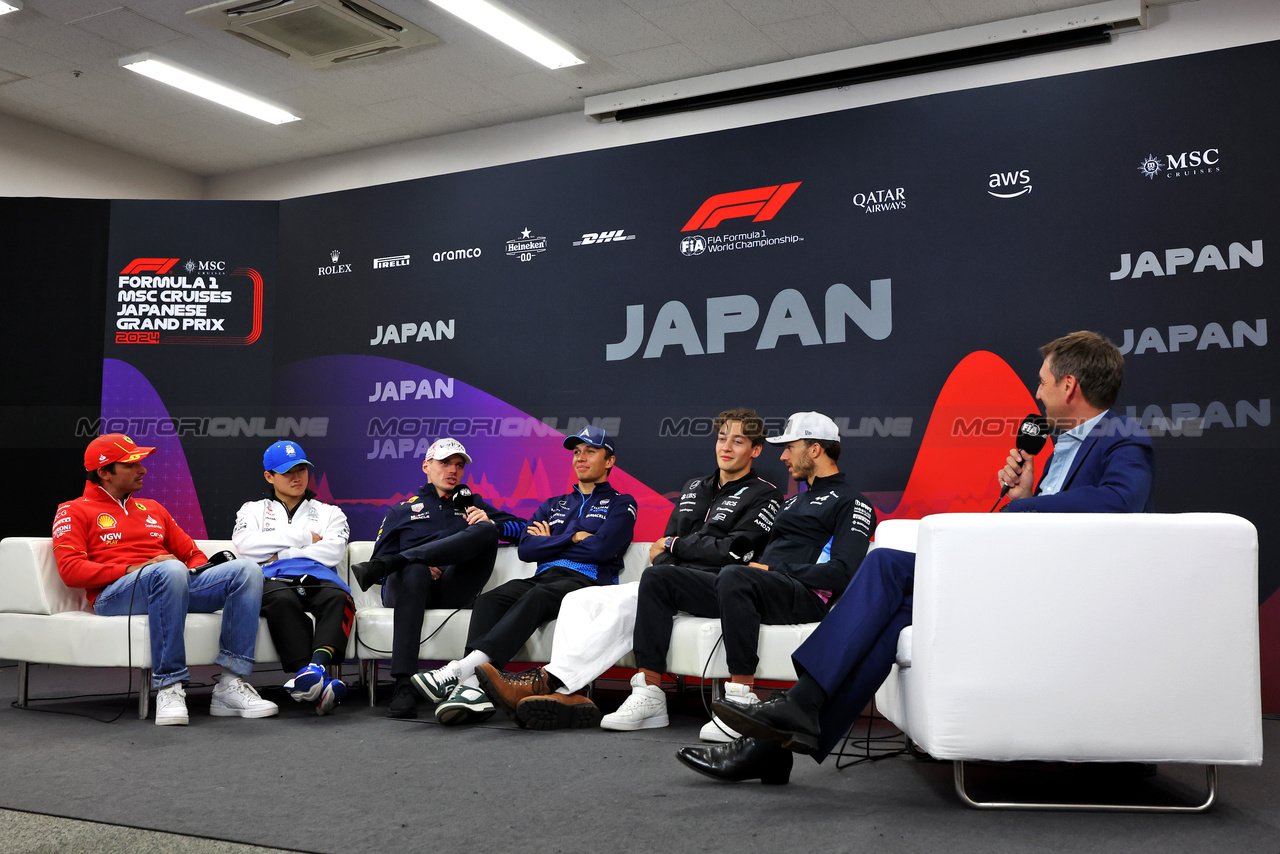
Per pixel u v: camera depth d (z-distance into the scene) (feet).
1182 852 5.80
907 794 7.34
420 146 20.01
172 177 21.56
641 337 15.64
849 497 10.92
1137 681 6.58
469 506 12.89
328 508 13.15
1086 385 7.80
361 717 11.09
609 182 16.07
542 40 15.61
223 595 11.20
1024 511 7.34
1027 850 5.84
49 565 11.57
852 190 14.40
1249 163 12.36
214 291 17.93
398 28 15.24
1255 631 6.62
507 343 16.60
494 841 6.08
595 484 12.69
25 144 19.07
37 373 17.80
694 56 16.21
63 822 6.60
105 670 15.42
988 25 14.96
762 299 14.85
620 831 6.30
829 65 15.98
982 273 13.57
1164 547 6.65
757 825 6.43
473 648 11.04
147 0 14.57
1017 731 6.63
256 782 7.74
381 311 17.53
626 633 10.63
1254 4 13.82
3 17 15.06
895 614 7.32
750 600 9.81
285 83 17.33
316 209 18.10
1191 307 12.48
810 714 6.97
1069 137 13.26
